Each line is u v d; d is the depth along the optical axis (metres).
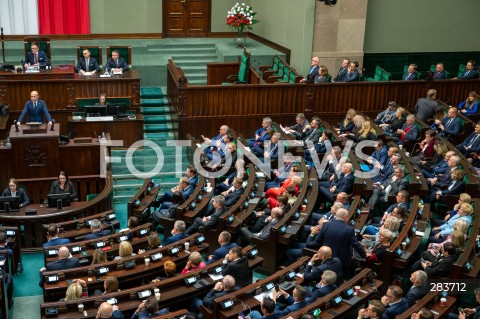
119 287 10.29
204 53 22.08
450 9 22.58
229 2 23.30
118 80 16.89
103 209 13.44
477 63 23.47
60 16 21.83
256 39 23.41
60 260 10.25
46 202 13.53
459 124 15.89
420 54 22.80
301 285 9.68
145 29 22.86
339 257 10.38
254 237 11.44
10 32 21.52
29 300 11.13
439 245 10.70
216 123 17.12
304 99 17.52
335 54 20.89
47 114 14.96
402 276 10.45
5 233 11.72
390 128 16.23
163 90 19.62
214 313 8.94
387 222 10.65
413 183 12.79
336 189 13.20
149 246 10.92
